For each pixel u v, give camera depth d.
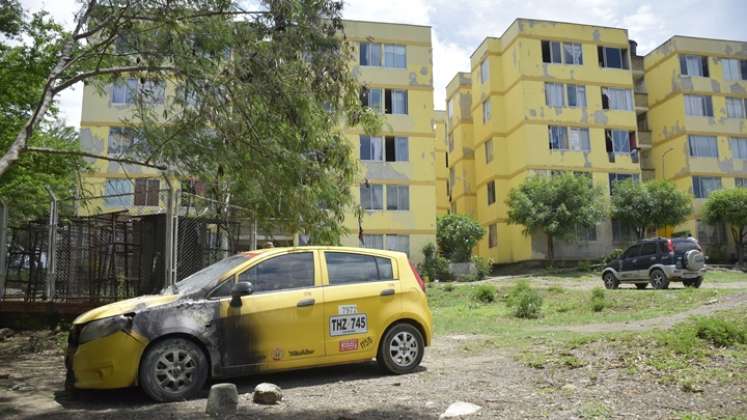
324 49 9.91
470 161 47.31
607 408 5.37
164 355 6.34
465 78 48.56
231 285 6.84
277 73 9.52
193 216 12.20
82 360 6.25
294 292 7.05
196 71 9.39
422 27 37.03
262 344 6.75
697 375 6.32
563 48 40.81
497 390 6.39
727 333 7.86
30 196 18.72
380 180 35.22
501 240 41.50
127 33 9.99
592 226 36.50
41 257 12.34
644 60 47.66
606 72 41.12
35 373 8.44
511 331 12.27
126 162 9.94
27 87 15.91
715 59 44.41
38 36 15.57
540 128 39.53
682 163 42.91
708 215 39.09
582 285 25.92
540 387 6.44
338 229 10.78
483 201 44.59
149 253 11.47
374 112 10.91
